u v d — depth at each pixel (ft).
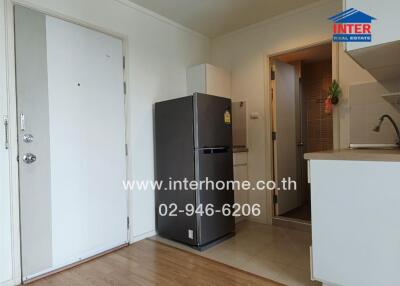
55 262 7.11
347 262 5.31
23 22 6.63
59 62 7.30
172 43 10.73
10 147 6.38
